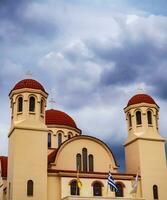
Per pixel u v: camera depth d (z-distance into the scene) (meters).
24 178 49.72
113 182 51.22
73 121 72.38
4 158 62.22
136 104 60.88
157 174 56.94
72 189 52.22
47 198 50.91
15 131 51.53
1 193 58.19
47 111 72.31
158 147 58.72
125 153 61.41
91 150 57.94
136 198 51.22
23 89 54.34
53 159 55.50
